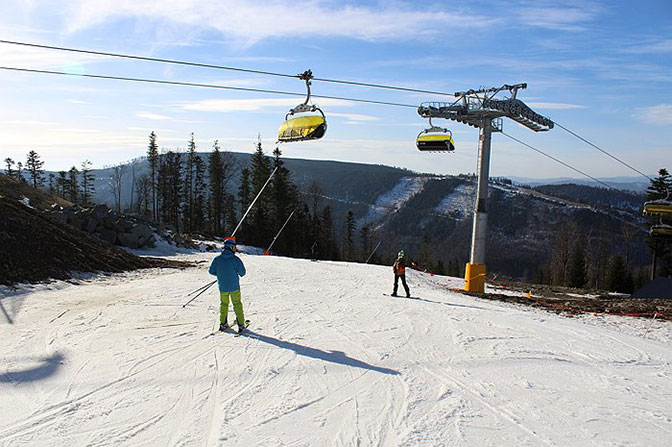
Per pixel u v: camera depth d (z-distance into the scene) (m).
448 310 10.78
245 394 5.10
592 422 4.68
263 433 4.20
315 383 5.52
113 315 8.50
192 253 26.77
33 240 12.23
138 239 24.48
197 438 4.05
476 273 17.05
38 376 5.39
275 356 6.49
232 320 8.63
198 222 64.12
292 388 5.33
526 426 4.54
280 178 59.00
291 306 10.43
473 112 16.30
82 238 15.65
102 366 5.80
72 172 70.56
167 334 7.41
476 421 4.61
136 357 6.20
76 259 13.23
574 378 6.07
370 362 6.39
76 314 8.44
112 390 5.07
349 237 74.50
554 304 14.07
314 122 11.39
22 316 8.08
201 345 6.88
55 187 74.50
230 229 57.59
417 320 9.37
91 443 3.91
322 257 64.75
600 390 5.65
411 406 4.93
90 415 4.45
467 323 9.24
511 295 17.64
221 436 4.10
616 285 49.91
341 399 5.06
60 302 9.36
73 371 5.60
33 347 6.41
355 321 9.05
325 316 9.44
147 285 12.25
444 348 7.25
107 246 16.88
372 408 4.84
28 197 24.86
